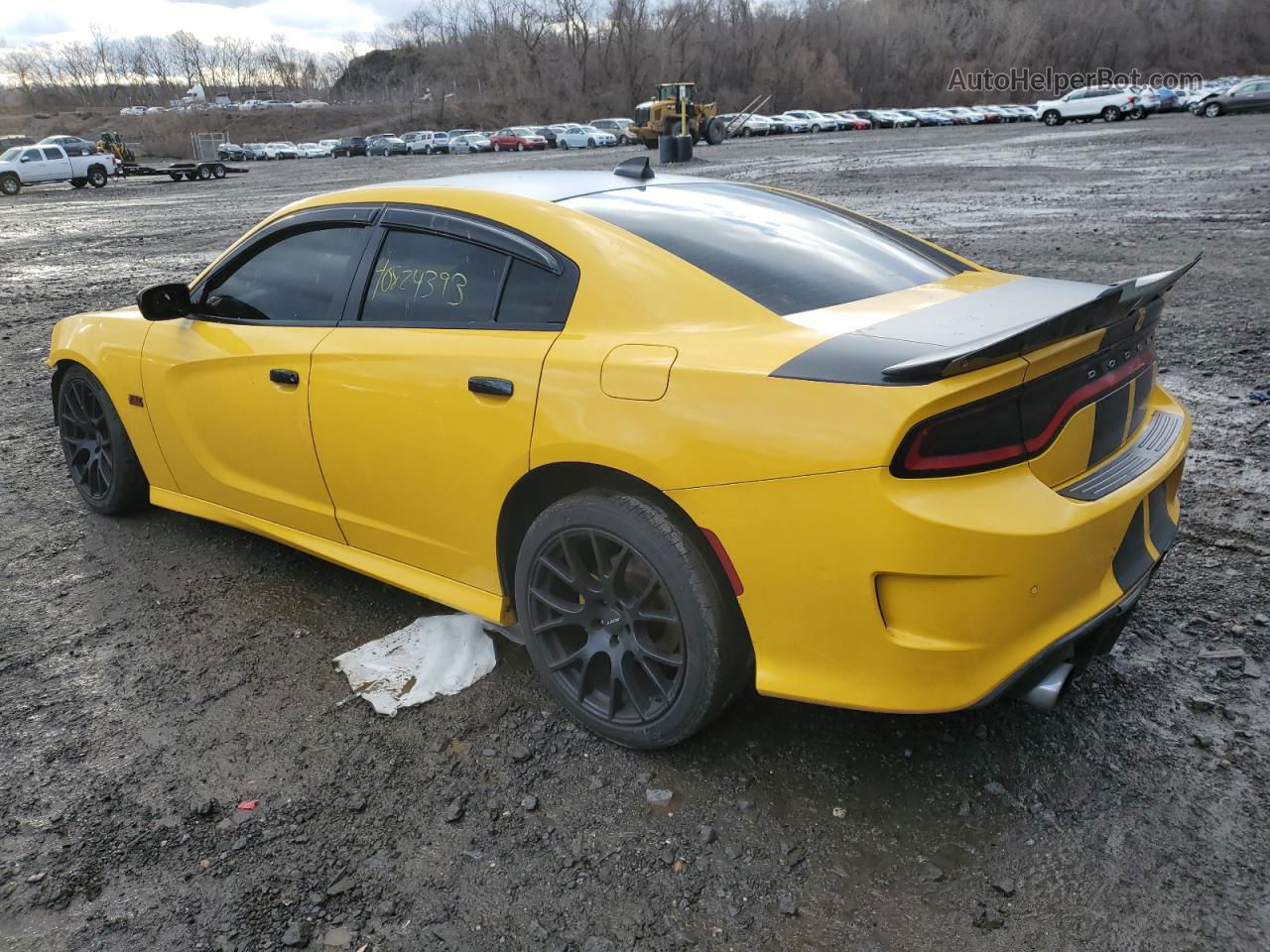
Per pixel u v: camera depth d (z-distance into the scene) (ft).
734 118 159.22
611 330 8.59
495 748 9.15
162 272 45.60
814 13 339.77
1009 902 7.13
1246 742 8.73
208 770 8.98
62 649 11.24
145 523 14.85
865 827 7.93
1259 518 13.34
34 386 24.35
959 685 7.29
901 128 226.38
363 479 10.52
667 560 8.11
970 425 6.93
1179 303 27.09
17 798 8.66
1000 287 9.35
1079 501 7.47
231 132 335.26
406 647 10.93
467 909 7.30
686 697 8.38
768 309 8.37
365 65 555.28
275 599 12.23
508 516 9.39
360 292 10.61
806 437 7.18
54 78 515.91
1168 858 7.45
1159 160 78.23
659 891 7.41
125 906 7.41
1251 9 384.47
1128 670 9.88
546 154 177.78
